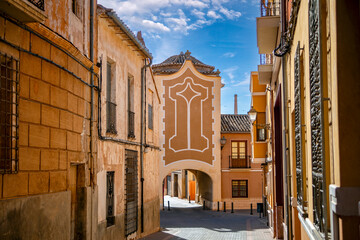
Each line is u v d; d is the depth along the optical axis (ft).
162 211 106.01
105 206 37.83
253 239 53.31
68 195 26.43
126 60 46.42
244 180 108.78
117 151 42.37
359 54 13.47
